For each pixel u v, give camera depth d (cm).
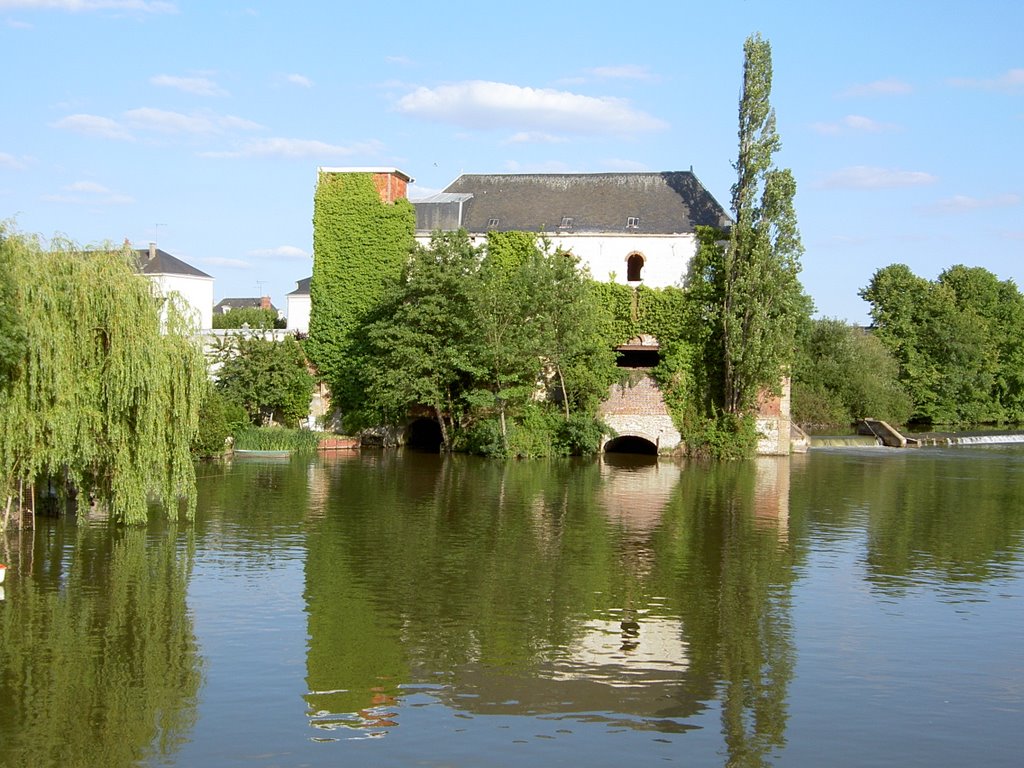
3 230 2520
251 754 1441
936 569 2691
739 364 5866
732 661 1877
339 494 3894
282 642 1944
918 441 7688
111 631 1991
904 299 10012
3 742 1469
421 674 1783
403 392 5728
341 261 6444
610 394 6047
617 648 1945
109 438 2633
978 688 1748
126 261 2712
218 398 5194
